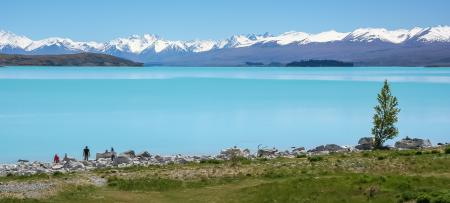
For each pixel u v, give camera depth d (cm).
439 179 4328
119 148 9819
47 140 10712
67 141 10631
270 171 5406
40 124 13100
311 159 6219
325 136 11406
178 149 9675
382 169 5216
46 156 8962
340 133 11850
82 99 19788
